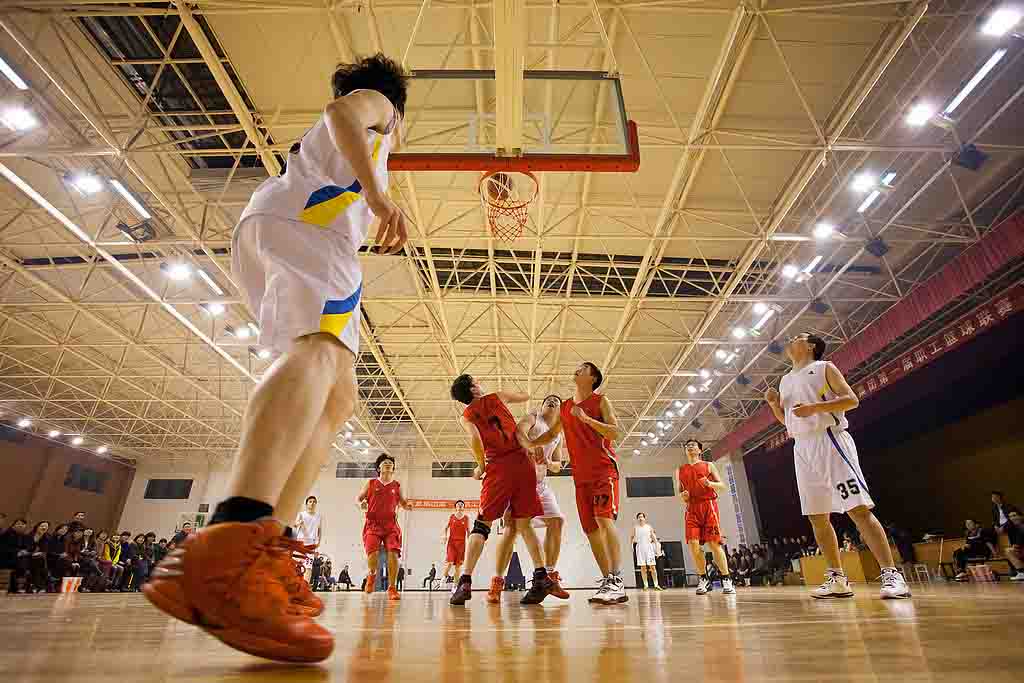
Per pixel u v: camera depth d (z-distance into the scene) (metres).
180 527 19.56
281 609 0.70
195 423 18.08
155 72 6.98
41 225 9.23
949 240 8.56
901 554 10.66
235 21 6.26
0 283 10.68
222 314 11.83
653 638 1.15
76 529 13.23
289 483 1.04
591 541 3.26
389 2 5.77
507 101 4.88
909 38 6.55
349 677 0.66
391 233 1.05
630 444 20.53
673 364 14.52
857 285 10.62
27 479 16.62
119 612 2.70
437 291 10.23
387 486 6.21
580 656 0.86
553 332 13.12
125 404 16.62
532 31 6.34
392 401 16.86
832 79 7.00
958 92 6.57
